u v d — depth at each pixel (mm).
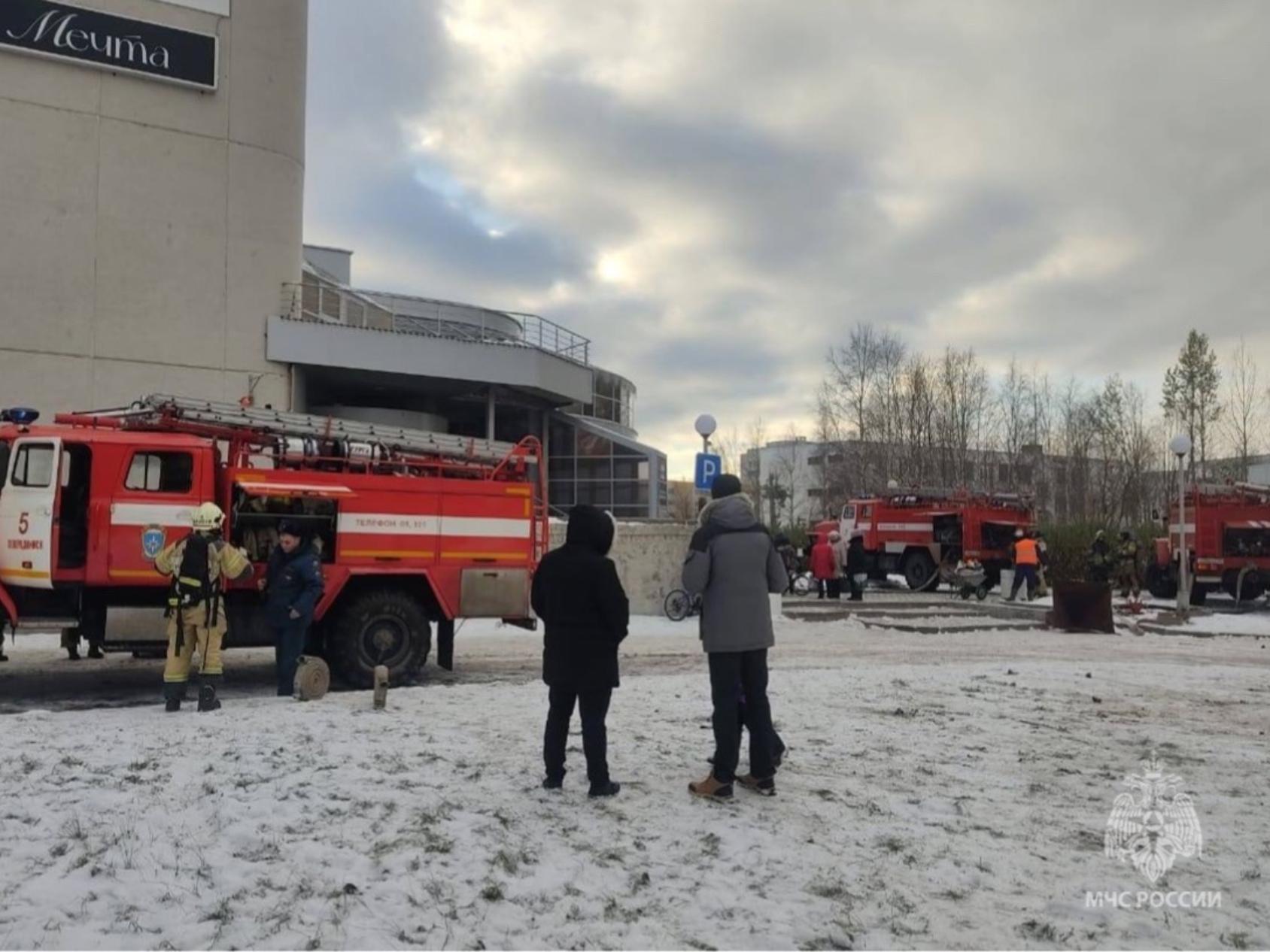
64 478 10586
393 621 11875
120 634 10586
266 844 5418
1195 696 11281
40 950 4148
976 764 7703
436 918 4598
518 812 6090
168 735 7836
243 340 32906
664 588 21078
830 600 27516
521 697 10195
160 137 31719
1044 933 4668
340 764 6977
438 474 12625
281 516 11570
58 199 30156
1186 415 58312
